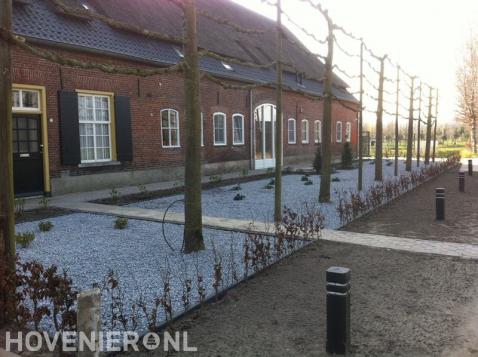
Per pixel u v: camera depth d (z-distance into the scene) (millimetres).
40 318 3682
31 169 11789
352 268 5641
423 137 50000
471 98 38625
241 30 7539
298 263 5891
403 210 9992
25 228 8242
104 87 13375
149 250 6535
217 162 18875
